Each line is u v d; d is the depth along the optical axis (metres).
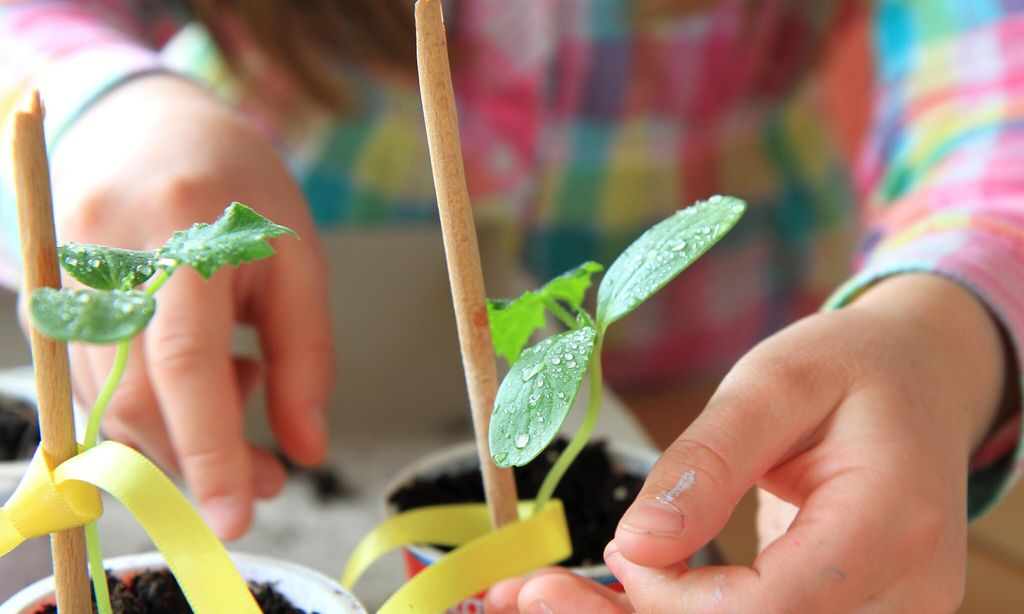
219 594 0.34
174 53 0.95
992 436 0.46
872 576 0.34
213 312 0.45
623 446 0.48
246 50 0.84
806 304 1.02
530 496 0.46
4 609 0.37
